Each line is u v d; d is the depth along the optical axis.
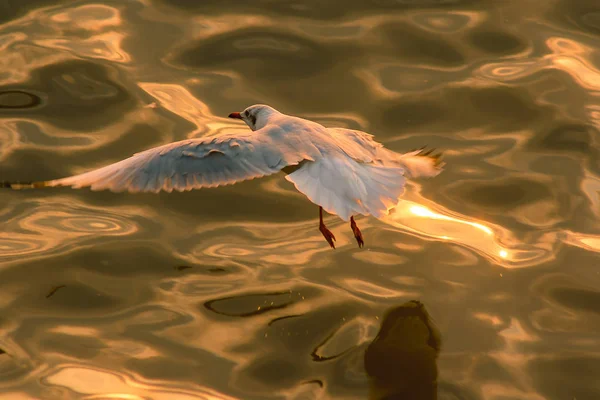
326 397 9.84
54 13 16.59
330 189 8.75
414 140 13.99
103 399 9.82
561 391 9.97
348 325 10.83
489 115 14.47
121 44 15.86
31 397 9.85
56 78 15.08
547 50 15.78
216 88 14.95
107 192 13.18
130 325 10.89
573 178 13.30
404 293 11.34
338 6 16.84
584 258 11.89
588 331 10.80
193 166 8.87
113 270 11.73
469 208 12.84
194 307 11.13
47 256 11.90
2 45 15.72
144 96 14.72
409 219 12.68
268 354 10.44
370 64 15.48
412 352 10.41
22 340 10.66
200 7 16.78
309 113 14.49
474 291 11.39
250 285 11.45
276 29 16.22
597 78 15.16
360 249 12.12
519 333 10.73
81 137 13.96
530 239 12.27
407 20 16.42
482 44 15.94
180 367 10.27
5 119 14.26
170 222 12.62
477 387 9.96
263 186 13.36
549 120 14.38
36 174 13.27
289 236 12.40
